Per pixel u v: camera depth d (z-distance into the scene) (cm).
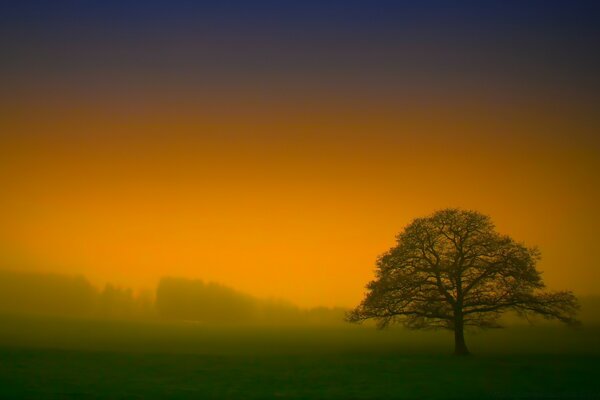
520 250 4641
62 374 3459
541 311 4491
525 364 4091
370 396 2886
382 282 4766
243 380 3381
